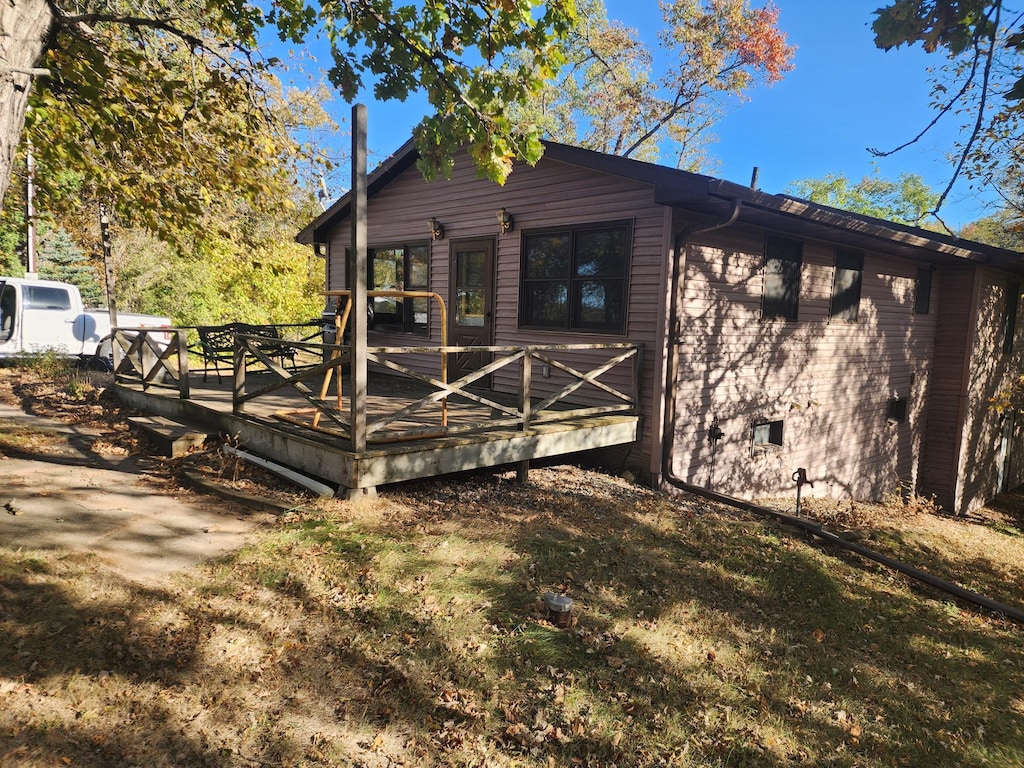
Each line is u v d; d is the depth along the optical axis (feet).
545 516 18.31
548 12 13.23
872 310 36.45
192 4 21.36
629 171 22.53
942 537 30.25
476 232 30.53
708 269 25.41
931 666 13.73
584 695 10.37
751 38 70.85
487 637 11.56
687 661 11.88
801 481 24.73
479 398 19.34
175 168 21.72
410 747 8.96
